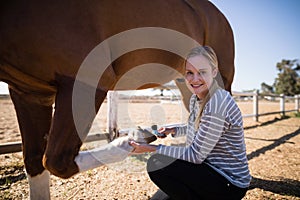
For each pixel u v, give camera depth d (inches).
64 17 51.2
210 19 96.3
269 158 146.6
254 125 287.4
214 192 57.2
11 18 48.7
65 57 50.6
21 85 58.0
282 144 186.7
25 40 49.0
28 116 63.8
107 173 114.0
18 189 95.3
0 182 101.3
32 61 50.8
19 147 111.7
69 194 92.1
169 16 71.2
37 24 49.1
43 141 65.9
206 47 60.6
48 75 52.5
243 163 58.8
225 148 57.5
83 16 53.3
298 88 1780.3
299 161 141.3
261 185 104.7
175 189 59.0
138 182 104.6
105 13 57.5
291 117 399.2
